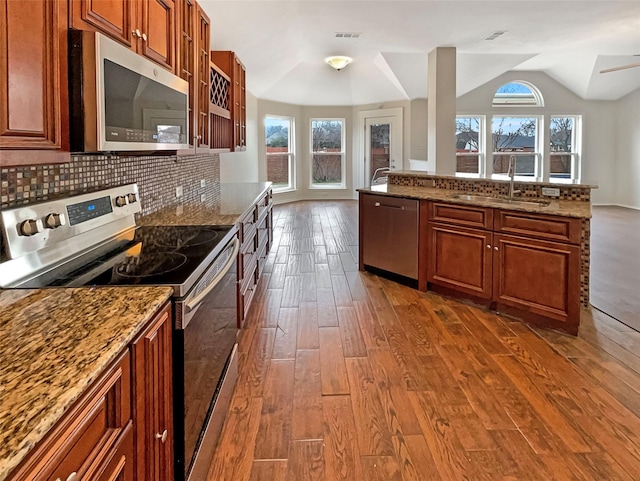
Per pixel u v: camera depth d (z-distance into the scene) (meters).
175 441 1.28
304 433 1.90
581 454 1.76
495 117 9.22
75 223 1.66
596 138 9.28
